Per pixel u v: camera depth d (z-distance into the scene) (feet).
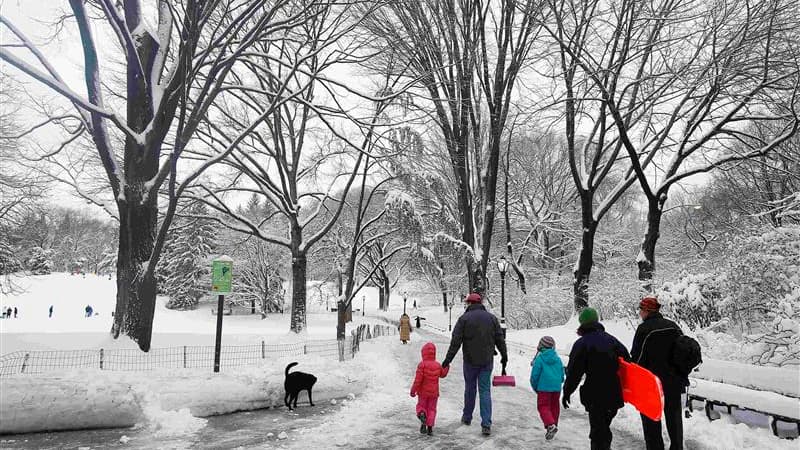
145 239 46.26
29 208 83.82
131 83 48.57
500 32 82.94
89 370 25.61
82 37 43.52
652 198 78.33
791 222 53.06
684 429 23.12
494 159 86.22
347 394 32.76
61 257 378.12
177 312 192.44
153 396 25.49
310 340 81.71
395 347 71.41
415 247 97.71
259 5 48.34
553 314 115.96
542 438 23.09
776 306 42.42
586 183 85.35
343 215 169.78
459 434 23.61
